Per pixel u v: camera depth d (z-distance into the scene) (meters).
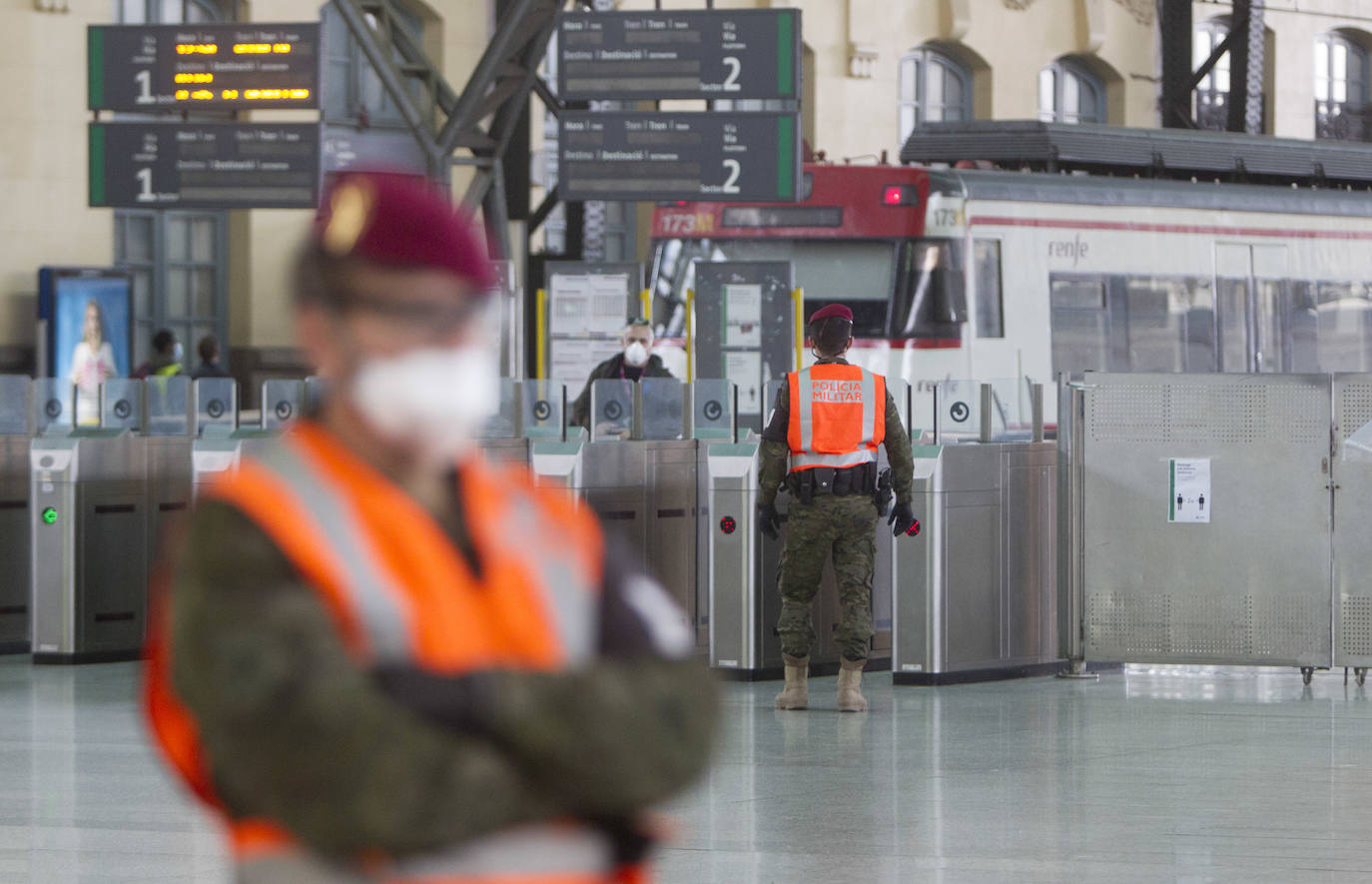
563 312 41.47
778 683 25.88
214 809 3.85
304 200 40.94
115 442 28.19
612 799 3.62
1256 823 15.57
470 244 3.81
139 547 28.52
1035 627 27.11
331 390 3.83
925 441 26.97
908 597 25.77
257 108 40.53
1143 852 14.31
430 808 3.47
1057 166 47.88
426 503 3.85
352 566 3.64
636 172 39.38
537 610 3.81
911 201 43.75
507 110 39.94
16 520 29.55
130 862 13.88
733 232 43.22
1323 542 25.22
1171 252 48.16
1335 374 25.09
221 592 3.56
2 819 15.59
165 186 41.44
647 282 43.16
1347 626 25.17
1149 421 25.77
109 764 18.55
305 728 3.43
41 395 29.66
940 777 17.97
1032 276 45.41
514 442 27.08
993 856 14.15
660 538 27.56
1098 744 20.20
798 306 41.06
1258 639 25.47
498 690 3.57
